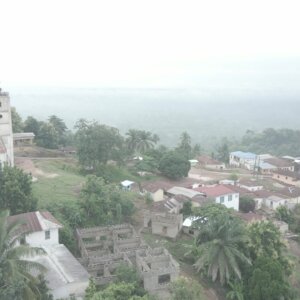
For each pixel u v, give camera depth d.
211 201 64.06
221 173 109.19
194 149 141.00
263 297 41.78
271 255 46.50
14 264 29.41
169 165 89.88
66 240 46.06
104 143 81.12
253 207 75.75
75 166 85.19
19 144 97.06
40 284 33.84
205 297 41.72
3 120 65.56
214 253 43.59
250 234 47.09
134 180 84.88
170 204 64.88
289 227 70.69
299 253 60.53
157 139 104.00
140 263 42.16
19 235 33.31
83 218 53.69
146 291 37.25
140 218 61.75
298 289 47.62
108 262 42.41
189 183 87.62
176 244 53.56
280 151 195.00
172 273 40.66
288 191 89.12
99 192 57.53
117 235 50.69
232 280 44.12
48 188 65.12
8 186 47.62
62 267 37.25
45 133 105.56
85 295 34.44
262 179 108.38
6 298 28.77
